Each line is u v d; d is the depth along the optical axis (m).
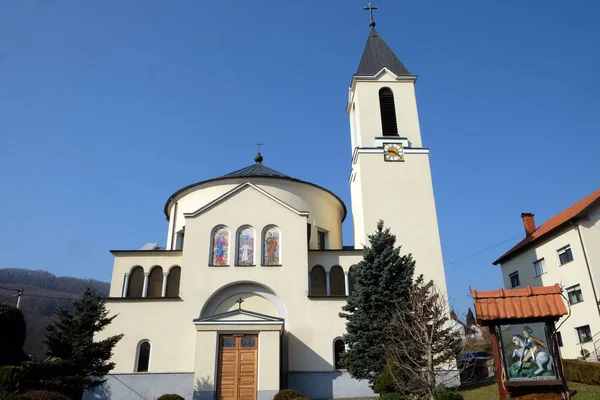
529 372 13.89
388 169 36.66
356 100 40.16
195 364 26.28
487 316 14.34
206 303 30.17
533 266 41.50
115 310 29.62
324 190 39.47
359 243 36.66
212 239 31.75
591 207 34.66
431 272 33.44
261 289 30.89
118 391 27.80
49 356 23.84
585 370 23.62
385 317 24.83
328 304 30.34
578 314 34.91
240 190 33.03
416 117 38.81
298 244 31.75
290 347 29.30
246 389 26.08
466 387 26.84
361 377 25.03
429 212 35.38
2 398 19.16
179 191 38.69
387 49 42.78
